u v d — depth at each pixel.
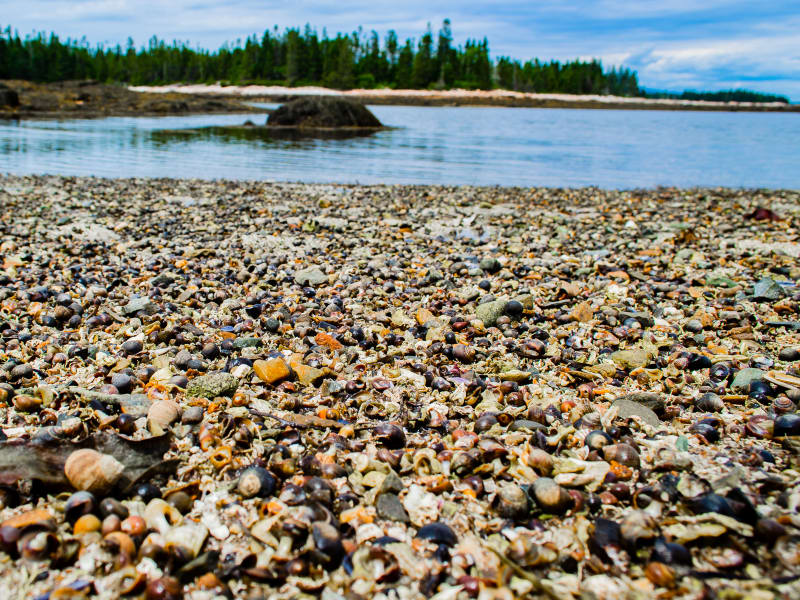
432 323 0.55
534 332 0.54
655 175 2.13
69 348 0.47
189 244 0.89
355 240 0.93
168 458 0.34
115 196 1.35
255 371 0.44
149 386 0.42
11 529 0.27
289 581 0.26
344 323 0.55
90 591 0.26
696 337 0.53
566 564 0.27
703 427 0.37
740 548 0.28
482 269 0.77
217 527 0.29
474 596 0.26
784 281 0.73
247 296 0.63
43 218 1.06
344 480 0.33
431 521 0.30
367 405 0.40
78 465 0.30
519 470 0.33
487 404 0.41
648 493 0.31
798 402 0.41
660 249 0.92
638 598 0.25
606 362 0.48
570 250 0.91
